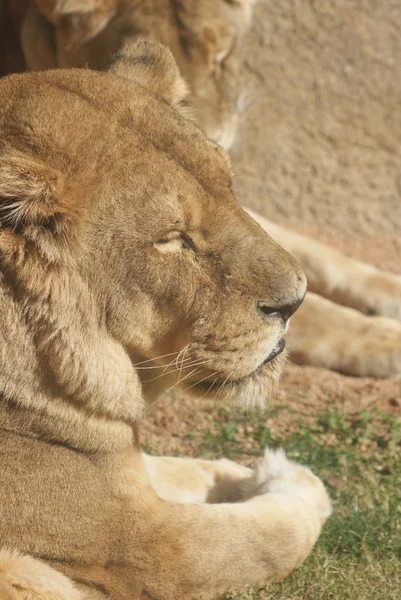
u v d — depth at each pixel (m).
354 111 15.90
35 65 10.61
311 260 11.48
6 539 6.20
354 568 7.17
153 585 6.43
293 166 15.93
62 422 6.22
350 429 9.37
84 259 6.07
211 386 6.55
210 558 6.50
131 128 6.29
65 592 6.17
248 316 6.32
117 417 6.43
